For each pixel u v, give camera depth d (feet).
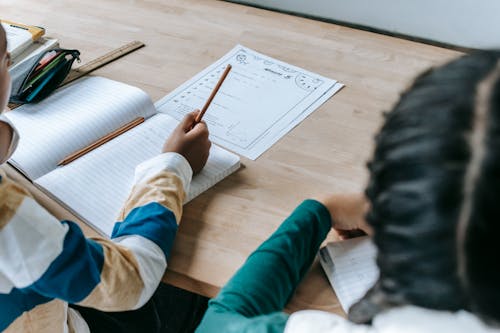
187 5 4.99
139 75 4.15
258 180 3.30
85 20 4.79
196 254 2.89
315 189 3.24
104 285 2.46
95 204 3.05
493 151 1.12
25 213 2.23
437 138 1.19
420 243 1.22
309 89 4.00
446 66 1.32
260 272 2.47
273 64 4.25
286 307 2.64
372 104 3.86
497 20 4.67
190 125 3.39
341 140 3.57
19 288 2.43
